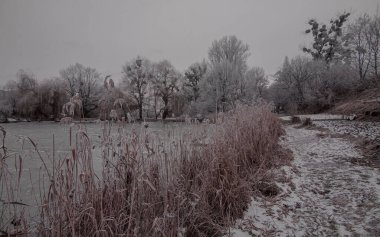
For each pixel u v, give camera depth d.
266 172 5.08
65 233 2.50
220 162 4.11
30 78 42.56
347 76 30.75
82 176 2.77
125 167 3.24
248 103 10.93
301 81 32.81
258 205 3.99
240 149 5.16
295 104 32.16
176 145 4.24
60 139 15.91
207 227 3.21
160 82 43.62
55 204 2.53
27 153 2.60
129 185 3.15
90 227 2.64
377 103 18.38
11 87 42.59
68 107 2.78
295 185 4.82
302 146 8.91
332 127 13.34
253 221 3.51
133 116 3.69
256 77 42.97
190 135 4.74
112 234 2.44
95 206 2.78
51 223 2.52
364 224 3.20
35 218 3.02
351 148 7.72
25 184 5.94
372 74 30.69
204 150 4.38
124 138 3.38
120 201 2.98
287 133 13.09
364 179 4.79
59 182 2.58
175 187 3.35
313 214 3.64
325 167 5.89
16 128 25.95
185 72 46.97
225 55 38.97
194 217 3.28
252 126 6.71
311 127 15.01
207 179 3.71
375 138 8.09
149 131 3.50
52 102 36.69
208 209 3.41
